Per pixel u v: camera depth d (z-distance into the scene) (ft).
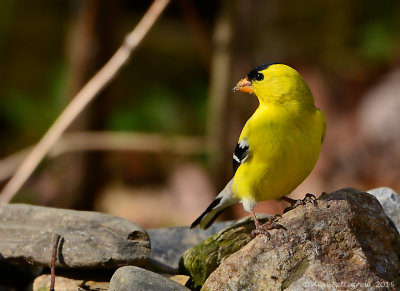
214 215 26.58
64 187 38.86
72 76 36.91
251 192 23.59
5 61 55.52
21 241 22.43
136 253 21.95
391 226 21.18
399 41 54.65
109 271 22.90
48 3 57.62
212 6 58.90
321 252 19.97
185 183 47.98
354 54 55.36
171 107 53.83
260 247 20.44
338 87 52.65
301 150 22.56
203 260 22.97
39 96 54.29
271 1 44.42
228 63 36.35
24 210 23.50
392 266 20.16
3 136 52.06
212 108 37.45
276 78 22.63
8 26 56.08
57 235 22.17
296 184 23.75
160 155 49.88
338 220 20.45
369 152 47.93
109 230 22.38
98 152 38.32
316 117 22.97
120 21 57.06
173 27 60.03
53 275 21.56
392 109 49.24
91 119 36.81
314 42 56.29
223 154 37.47
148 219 45.42
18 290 24.71
